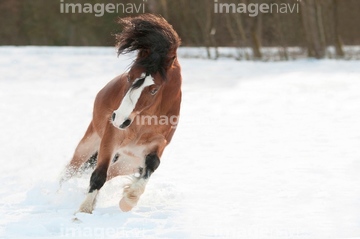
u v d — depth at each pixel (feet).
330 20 126.00
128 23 30.09
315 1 121.70
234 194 33.99
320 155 43.75
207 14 124.06
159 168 41.04
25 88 83.61
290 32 124.06
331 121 57.41
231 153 45.37
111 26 155.53
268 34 130.82
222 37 139.13
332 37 127.13
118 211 30.04
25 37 164.55
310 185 35.55
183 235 25.90
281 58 119.96
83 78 92.68
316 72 95.20
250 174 38.81
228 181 37.17
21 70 100.89
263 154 44.73
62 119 61.67
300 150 45.75
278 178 37.55
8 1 163.02
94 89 81.82
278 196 33.37
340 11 139.03
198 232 26.55
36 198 32.68
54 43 165.07
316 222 28.27
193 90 79.15
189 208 31.07
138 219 28.12
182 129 55.31
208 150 46.57
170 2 132.67
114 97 31.30
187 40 136.15
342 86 78.43
